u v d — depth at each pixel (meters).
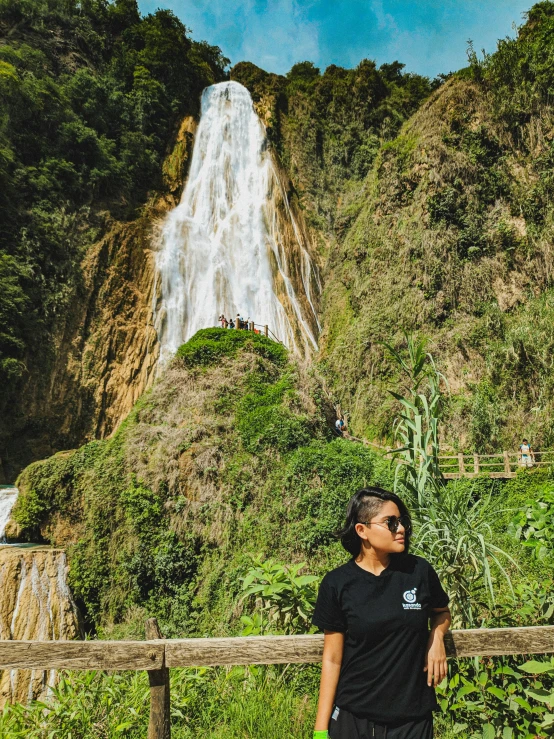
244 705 4.71
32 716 4.81
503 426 21.77
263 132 47.81
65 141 37.78
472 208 28.28
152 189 42.72
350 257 36.09
